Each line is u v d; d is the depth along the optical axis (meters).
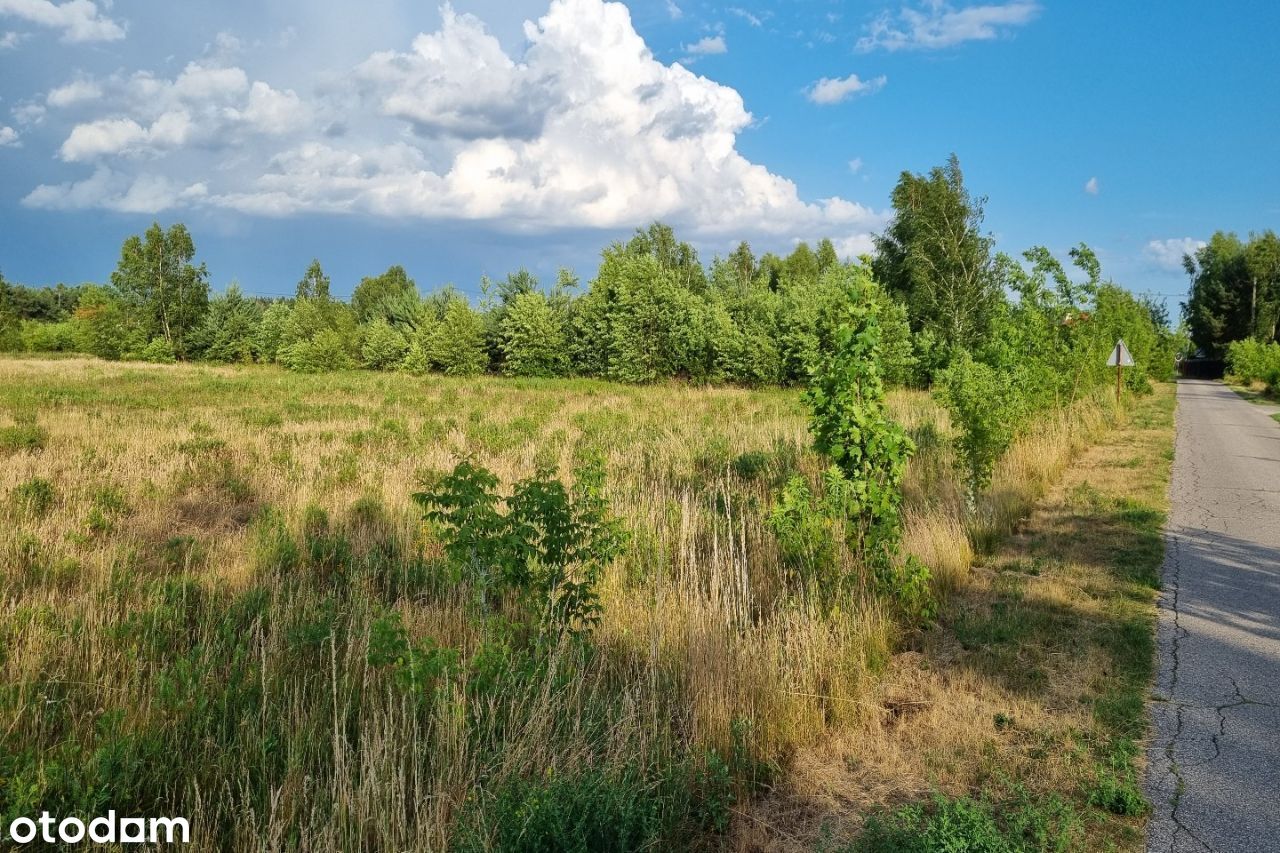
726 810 4.08
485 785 4.06
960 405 9.99
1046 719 5.04
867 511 7.23
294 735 4.54
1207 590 7.59
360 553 8.30
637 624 6.11
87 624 6.00
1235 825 3.92
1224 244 76.38
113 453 13.74
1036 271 19.78
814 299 36.88
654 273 44.09
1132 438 19.11
